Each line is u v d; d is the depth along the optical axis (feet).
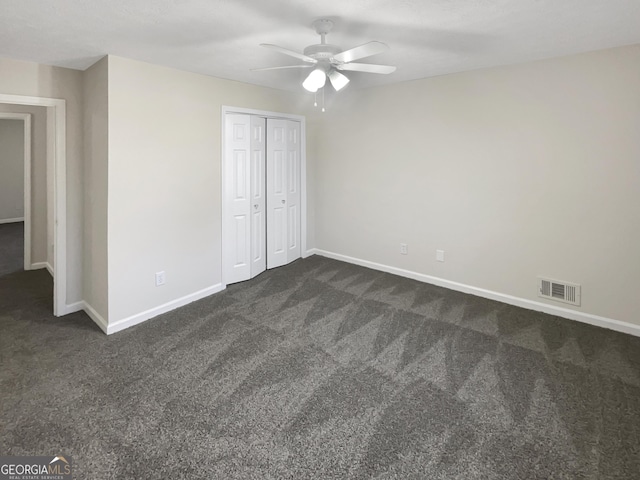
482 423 6.55
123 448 5.94
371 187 15.28
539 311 11.40
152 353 8.95
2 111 14.57
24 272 15.52
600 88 9.74
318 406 7.00
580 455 5.83
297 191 16.74
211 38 8.46
